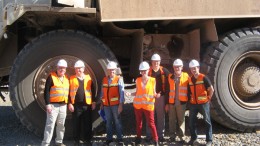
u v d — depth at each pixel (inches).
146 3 218.4
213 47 247.3
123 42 270.8
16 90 226.1
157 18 219.8
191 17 226.1
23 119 228.2
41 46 228.1
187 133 250.2
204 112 216.5
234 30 254.2
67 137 232.5
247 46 249.1
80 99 219.0
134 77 262.1
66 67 221.6
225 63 244.7
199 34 256.8
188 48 269.0
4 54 247.0
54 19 232.7
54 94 212.2
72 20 236.8
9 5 211.2
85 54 230.7
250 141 229.6
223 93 243.9
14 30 240.1
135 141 222.4
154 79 217.2
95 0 221.1
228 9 233.3
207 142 216.8
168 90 230.8
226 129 261.7
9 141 229.3
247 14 236.8
